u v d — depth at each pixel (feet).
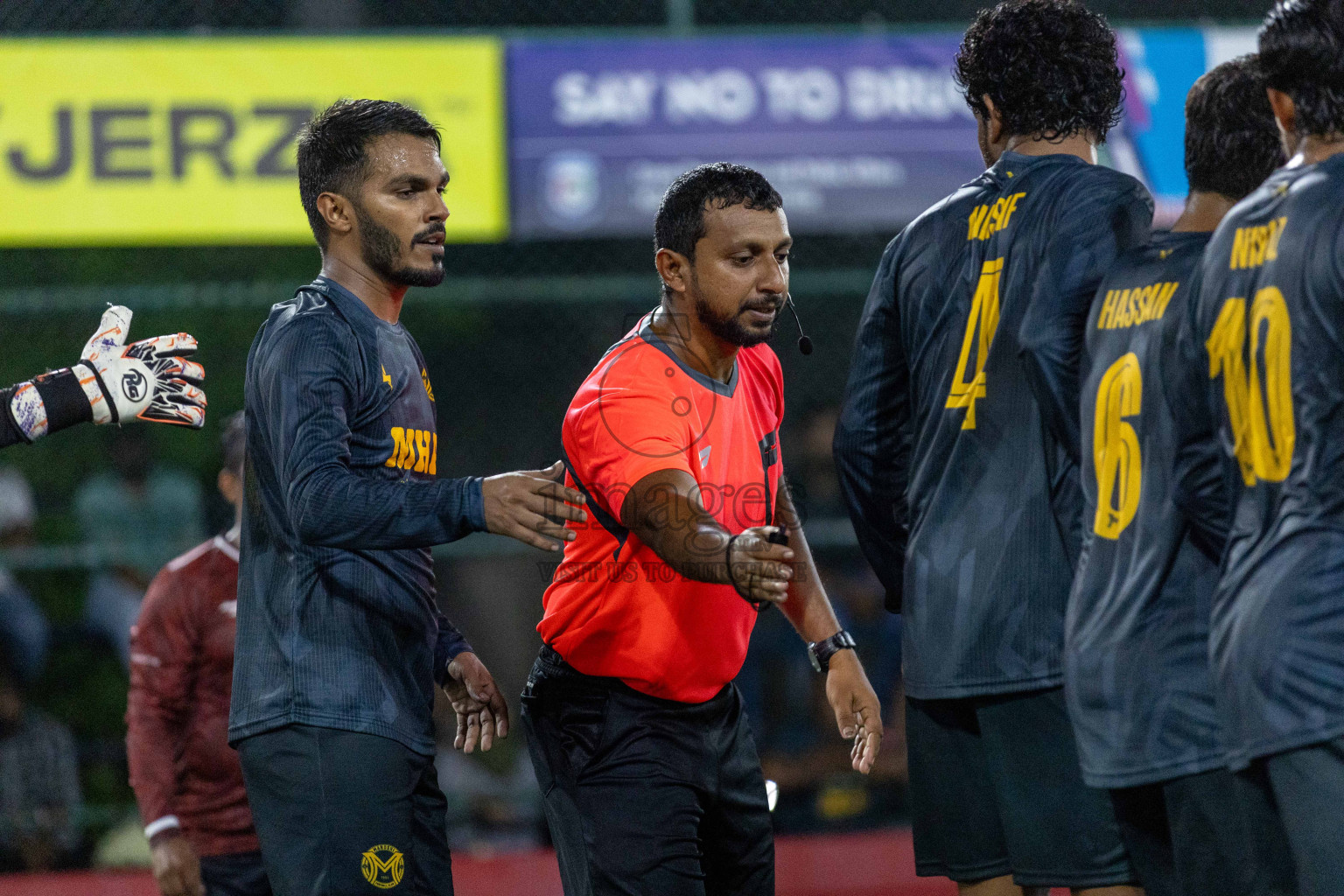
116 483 77.20
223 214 66.03
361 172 29.55
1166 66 70.23
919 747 30.19
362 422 29.19
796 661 71.10
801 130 69.36
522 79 67.97
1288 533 22.66
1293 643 22.27
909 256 29.84
